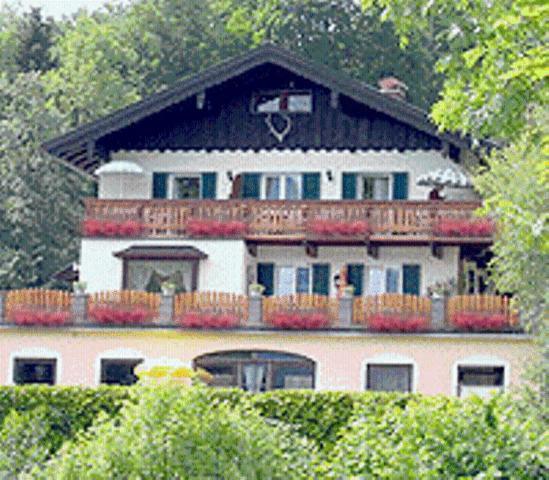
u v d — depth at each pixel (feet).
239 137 355.15
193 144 356.18
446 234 329.93
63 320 322.34
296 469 165.78
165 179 357.00
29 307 323.16
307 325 314.14
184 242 340.59
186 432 162.71
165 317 320.09
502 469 138.00
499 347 307.37
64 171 496.64
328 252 342.64
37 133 495.82
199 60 572.10
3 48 600.80
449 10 188.03
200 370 290.76
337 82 341.62
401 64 543.39
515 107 177.47
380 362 311.47
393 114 340.39
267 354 316.19
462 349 308.60
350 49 549.13
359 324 312.91
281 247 343.87
